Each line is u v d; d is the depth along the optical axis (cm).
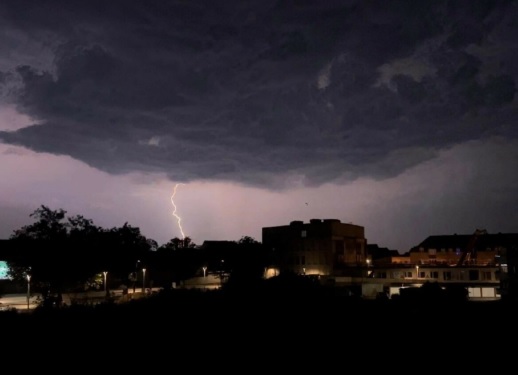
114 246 8256
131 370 2170
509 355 2373
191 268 11075
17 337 2819
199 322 3281
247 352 2480
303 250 11588
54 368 2211
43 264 7062
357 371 2117
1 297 7862
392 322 3334
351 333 2966
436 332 2991
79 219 7962
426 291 5259
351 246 11962
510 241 9325
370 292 9044
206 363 2278
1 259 8650
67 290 7975
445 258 12375
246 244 10912
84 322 3272
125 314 3556
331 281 9588
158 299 4188
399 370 2125
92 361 2322
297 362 2278
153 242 11750
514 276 7662
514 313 3706
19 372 2158
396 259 12506
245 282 4656
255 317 3462
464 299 4978
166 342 2719
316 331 3028
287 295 4306
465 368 2145
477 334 2908
